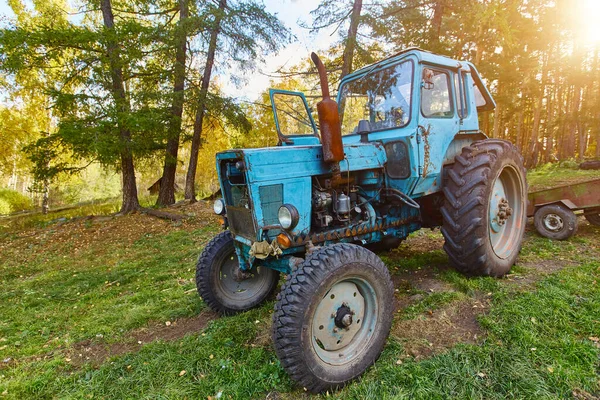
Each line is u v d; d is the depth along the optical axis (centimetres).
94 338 300
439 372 206
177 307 346
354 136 355
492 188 313
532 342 226
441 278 350
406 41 1106
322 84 238
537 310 262
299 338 194
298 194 254
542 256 390
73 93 966
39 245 736
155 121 935
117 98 926
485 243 310
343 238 290
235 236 277
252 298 327
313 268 206
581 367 204
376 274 226
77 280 489
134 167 1155
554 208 446
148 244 682
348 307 223
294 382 206
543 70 1809
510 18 1129
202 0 1076
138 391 217
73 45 908
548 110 2192
